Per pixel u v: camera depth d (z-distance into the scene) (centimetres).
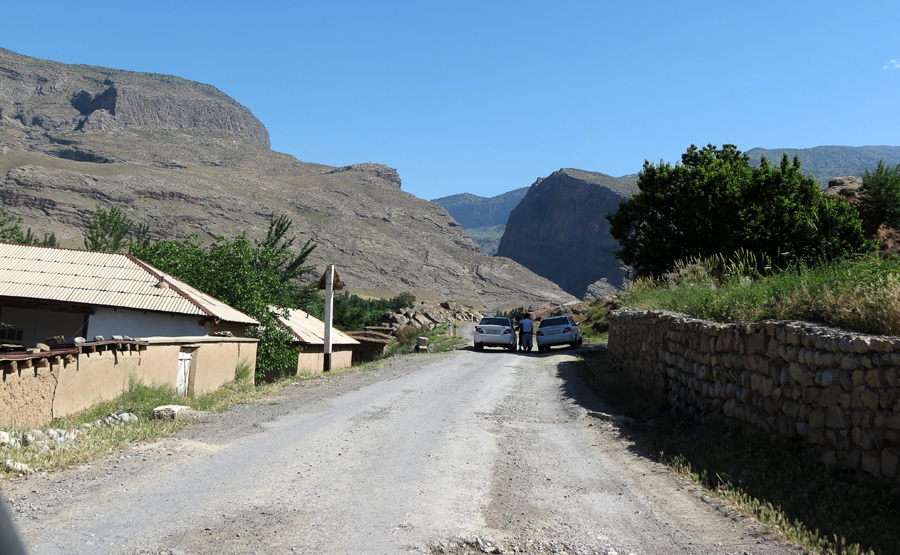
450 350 3120
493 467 708
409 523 500
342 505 543
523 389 1473
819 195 3216
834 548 470
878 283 748
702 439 863
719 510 569
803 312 823
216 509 518
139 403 1064
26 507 502
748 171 3538
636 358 1500
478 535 480
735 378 884
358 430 903
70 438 767
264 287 2552
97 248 3781
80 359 971
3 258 2083
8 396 796
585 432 955
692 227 3359
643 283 2214
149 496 546
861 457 604
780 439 747
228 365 1698
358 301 9888
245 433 855
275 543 445
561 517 537
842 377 629
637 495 615
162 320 1881
